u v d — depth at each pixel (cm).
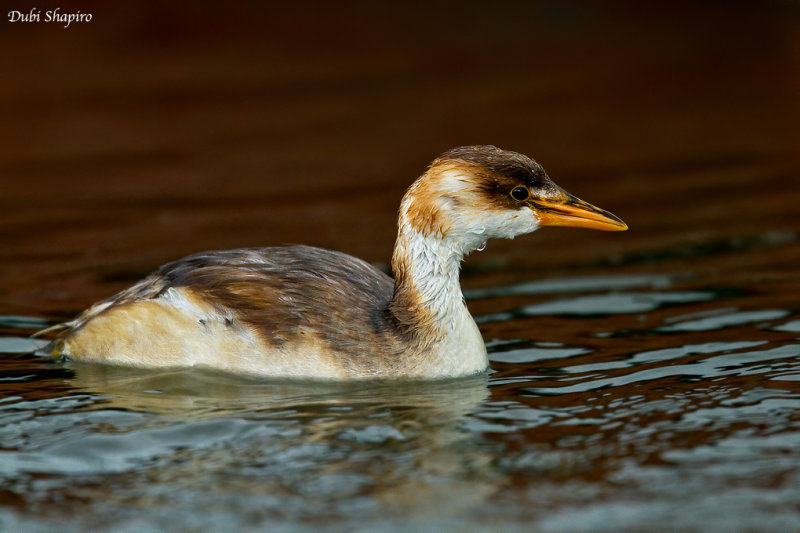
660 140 2339
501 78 2806
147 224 1852
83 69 2822
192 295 1169
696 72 2827
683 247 1708
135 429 1003
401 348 1155
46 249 1716
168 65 2864
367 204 1955
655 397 1067
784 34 3127
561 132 2386
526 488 873
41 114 2503
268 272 1191
